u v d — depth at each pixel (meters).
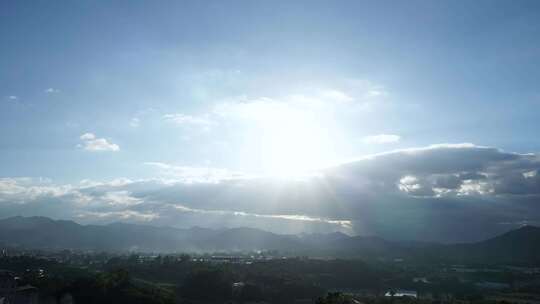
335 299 174.88
